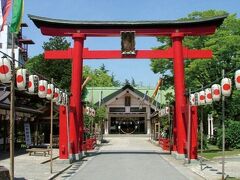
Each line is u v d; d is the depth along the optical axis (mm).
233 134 35906
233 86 31406
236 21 35500
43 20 28531
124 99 77750
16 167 22188
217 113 35875
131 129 79188
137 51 28984
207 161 26734
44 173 19734
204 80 34969
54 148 37688
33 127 40906
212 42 33875
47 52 28844
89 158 29344
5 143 31438
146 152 35750
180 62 28547
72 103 28203
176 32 28859
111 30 29078
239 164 24672
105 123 77125
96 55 29000
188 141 25797
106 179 18312
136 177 19000
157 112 51594
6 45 47562
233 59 33625
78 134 28250
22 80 15914
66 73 55094
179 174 20281
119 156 31156
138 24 28750
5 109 28969
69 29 29000
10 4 14594
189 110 25891
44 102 39031
